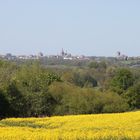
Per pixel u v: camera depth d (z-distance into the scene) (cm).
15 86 7644
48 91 8038
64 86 8344
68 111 7994
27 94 7725
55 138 3117
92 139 3156
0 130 3534
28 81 8075
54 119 4797
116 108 8306
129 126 3812
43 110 7812
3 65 9019
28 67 9044
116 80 11338
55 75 9025
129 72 11588
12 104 7406
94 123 4112
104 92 8825
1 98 7212
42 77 8469
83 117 4797
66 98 8081
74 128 3831
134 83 11350
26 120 4969
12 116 7375
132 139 3161
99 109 8188
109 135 3219
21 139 3073
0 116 7169
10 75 8188
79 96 8131
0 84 7488
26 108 7669
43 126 4506
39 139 3102
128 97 10281
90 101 8138
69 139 3120
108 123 4069
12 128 3753
